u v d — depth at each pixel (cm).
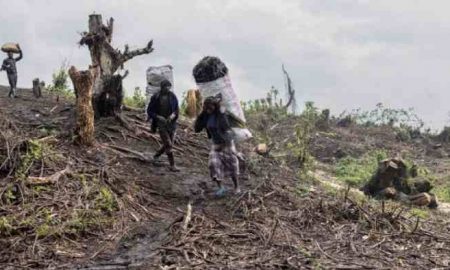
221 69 1088
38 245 750
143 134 1234
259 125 1875
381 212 972
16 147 950
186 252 727
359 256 772
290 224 875
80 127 1072
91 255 741
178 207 930
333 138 2014
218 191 970
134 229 825
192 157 1203
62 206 847
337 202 981
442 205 1315
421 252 815
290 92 2186
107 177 957
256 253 748
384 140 2138
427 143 2200
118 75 1244
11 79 1387
